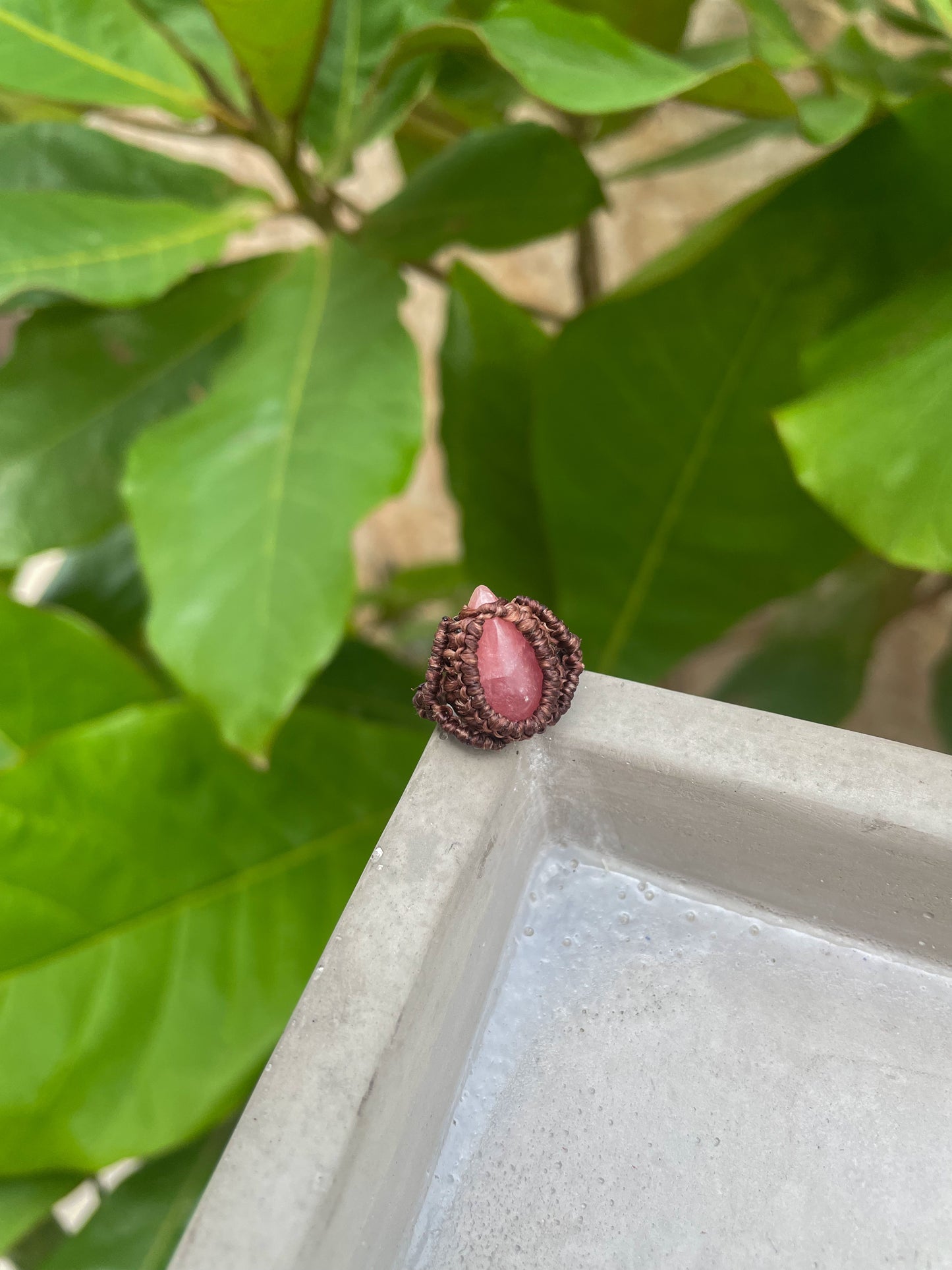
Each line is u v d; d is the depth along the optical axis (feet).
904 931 0.41
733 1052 0.39
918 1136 0.37
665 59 0.60
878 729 1.51
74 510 0.75
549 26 0.59
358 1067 0.32
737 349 0.71
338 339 0.68
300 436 0.64
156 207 0.73
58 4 0.72
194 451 0.64
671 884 0.44
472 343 0.90
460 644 0.40
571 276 1.52
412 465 0.63
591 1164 0.37
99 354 0.76
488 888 0.40
